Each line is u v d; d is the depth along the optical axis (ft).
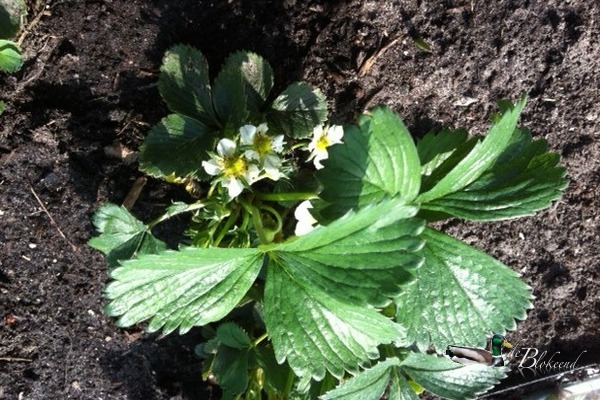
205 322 1.10
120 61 1.25
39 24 1.21
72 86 1.25
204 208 1.21
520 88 1.42
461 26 1.37
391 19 1.34
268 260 1.18
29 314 1.31
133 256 1.18
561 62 1.42
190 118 1.21
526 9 1.38
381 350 1.26
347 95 1.35
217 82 1.21
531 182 1.13
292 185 1.28
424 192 1.11
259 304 1.31
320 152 1.18
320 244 1.03
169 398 1.39
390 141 1.03
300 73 1.32
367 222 0.98
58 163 1.26
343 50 1.33
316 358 1.10
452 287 1.14
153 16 1.24
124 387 1.38
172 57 1.21
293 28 1.30
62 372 1.34
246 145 1.08
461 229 1.48
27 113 1.24
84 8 1.22
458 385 1.23
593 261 1.55
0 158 1.24
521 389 1.62
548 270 1.54
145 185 1.30
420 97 1.39
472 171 1.10
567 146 1.47
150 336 1.36
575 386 1.61
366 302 1.02
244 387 1.23
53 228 1.28
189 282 1.08
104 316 1.34
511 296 1.15
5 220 1.26
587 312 1.58
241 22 1.28
